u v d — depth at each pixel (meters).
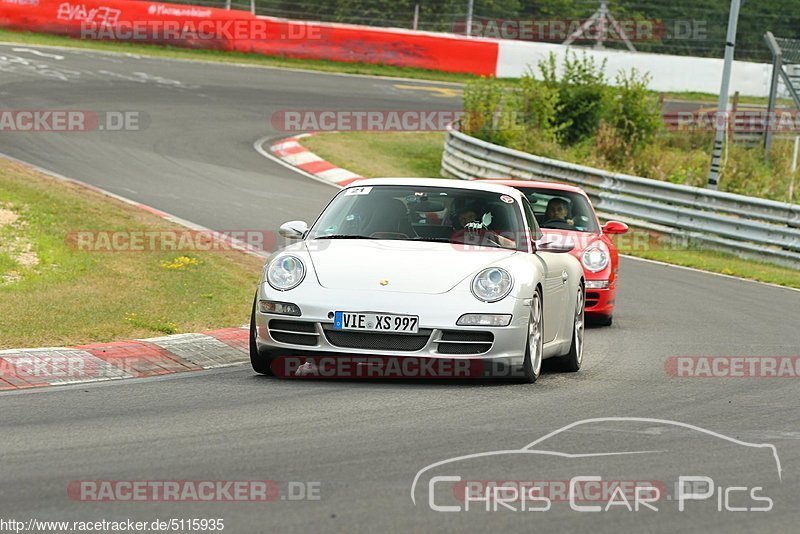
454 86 138.88
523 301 28.36
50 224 48.59
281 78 126.25
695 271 63.56
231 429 22.58
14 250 43.00
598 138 100.38
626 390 29.05
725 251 72.25
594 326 43.34
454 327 27.53
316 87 124.00
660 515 17.22
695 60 154.12
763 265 69.25
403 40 145.75
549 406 26.02
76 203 54.78
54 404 24.84
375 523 16.34
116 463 19.66
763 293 55.94
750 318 46.56
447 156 94.38
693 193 73.56
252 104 110.50
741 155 106.44
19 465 19.39
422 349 27.58
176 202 64.38
